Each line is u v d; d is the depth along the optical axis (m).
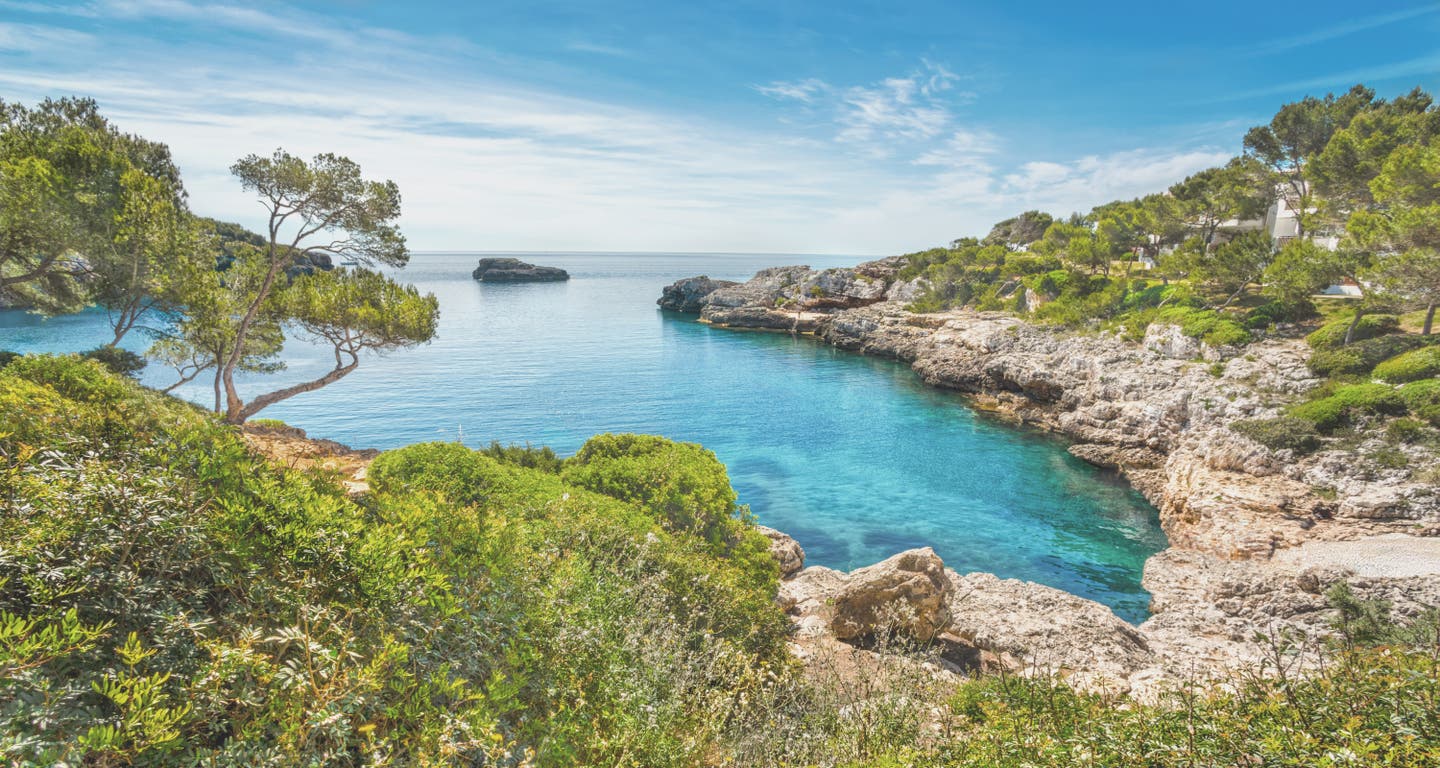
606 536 10.55
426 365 71.38
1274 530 25.09
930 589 13.62
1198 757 4.03
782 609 14.29
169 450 4.80
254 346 30.62
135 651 3.12
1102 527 30.58
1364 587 19.59
